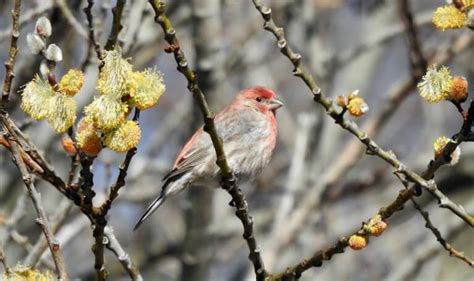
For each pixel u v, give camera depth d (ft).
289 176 45.11
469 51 52.75
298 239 46.60
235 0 49.70
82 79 20.22
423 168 52.54
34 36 20.80
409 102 60.85
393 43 61.82
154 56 48.85
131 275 26.35
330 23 57.82
